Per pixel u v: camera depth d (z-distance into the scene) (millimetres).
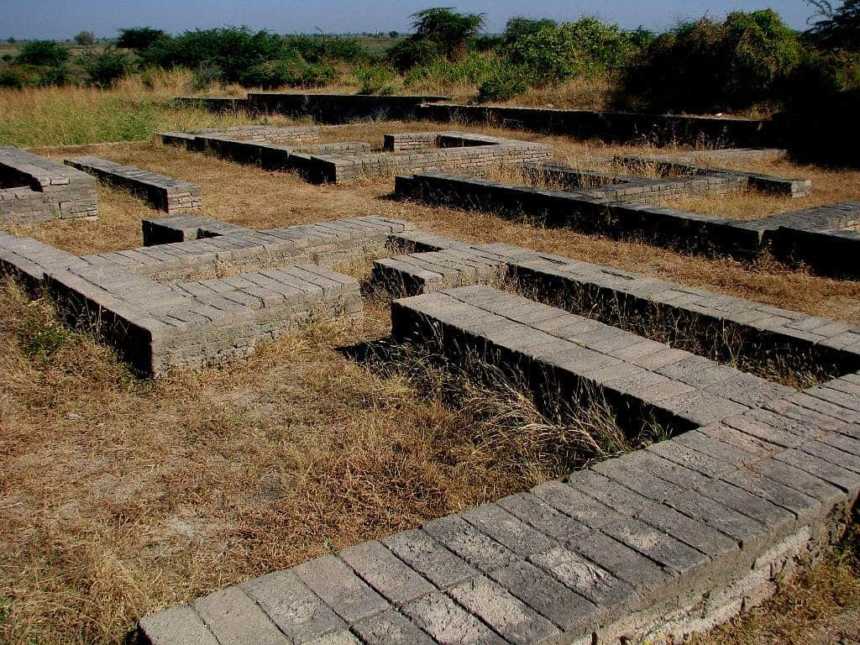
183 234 8445
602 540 2855
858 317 6848
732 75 18656
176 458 4188
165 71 32875
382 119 24016
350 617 2484
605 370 4418
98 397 4852
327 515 3641
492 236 9758
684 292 6180
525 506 3090
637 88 20188
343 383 5125
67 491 3855
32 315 5848
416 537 2904
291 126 20734
